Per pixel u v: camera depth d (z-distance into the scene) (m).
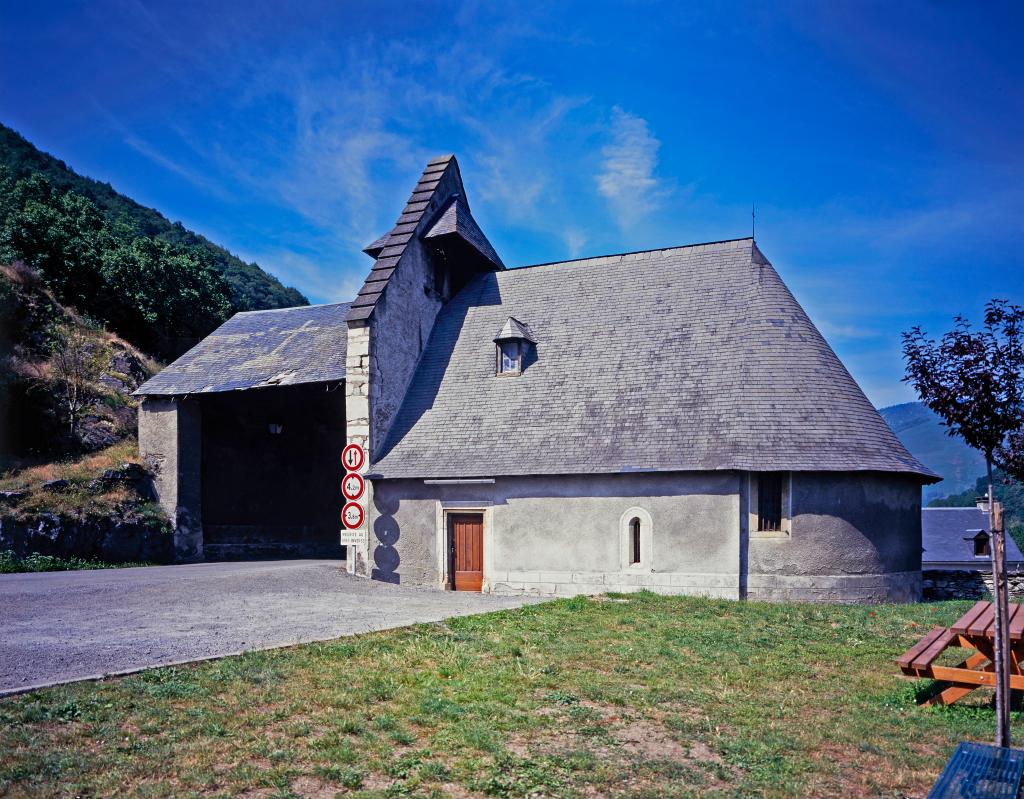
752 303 18.69
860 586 15.77
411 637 10.38
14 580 16.64
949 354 13.87
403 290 20.62
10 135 65.00
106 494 23.05
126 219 63.56
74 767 5.91
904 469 16.11
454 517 18.16
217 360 24.97
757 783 6.17
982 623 8.38
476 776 6.11
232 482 26.31
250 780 5.86
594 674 9.07
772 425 16.19
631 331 19.36
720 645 10.84
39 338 29.47
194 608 12.82
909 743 7.20
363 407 18.97
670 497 16.25
